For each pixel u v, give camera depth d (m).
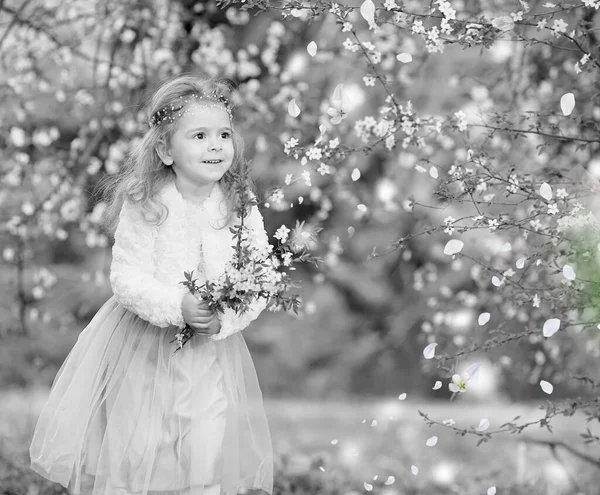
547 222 5.14
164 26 8.32
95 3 8.24
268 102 8.78
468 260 9.03
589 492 7.05
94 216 8.06
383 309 15.55
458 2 6.99
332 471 7.95
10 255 8.43
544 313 6.52
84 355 4.60
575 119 5.34
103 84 8.36
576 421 10.78
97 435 4.50
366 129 5.38
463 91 8.91
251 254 4.43
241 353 4.75
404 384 16.30
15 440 9.11
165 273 4.48
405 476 8.05
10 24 7.77
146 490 4.33
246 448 4.66
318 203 9.27
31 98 8.49
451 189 5.83
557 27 4.80
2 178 8.33
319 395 16.30
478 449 9.98
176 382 4.44
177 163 4.52
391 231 13.55
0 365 14.05
